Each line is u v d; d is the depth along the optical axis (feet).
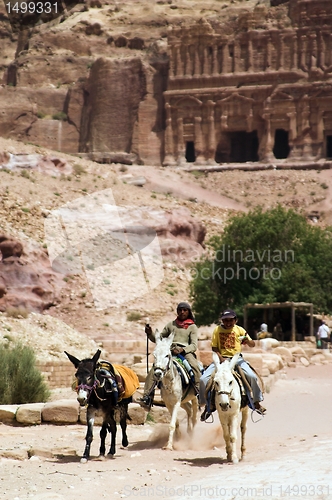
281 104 378.73
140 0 526.98
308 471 38.11
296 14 389.80
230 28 444.14
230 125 387.14
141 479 38.83
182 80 397.19
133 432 57.11
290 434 56.39
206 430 55.36
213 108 389.60
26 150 290.15
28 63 494.18
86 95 454.40
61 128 451.12
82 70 485.97
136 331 167.12
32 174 260.21
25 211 213.25
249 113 383.24
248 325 175.32
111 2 530.27
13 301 153.99
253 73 386.52
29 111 453.17
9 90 463.83
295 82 380.37
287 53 385.29
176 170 364.79
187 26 400.88
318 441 49.98
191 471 41.22
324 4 384.68
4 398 69.46
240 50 394.11
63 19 538.06
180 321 51.85
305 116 375.66
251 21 395.75
